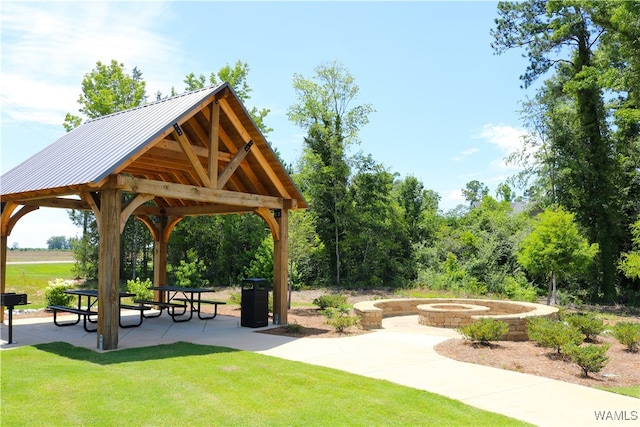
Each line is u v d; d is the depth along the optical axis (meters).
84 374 7.03
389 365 8.19
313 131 32.38
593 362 7.54
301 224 18.72
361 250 33.25
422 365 8.20
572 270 21.48
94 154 10.09
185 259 30.41
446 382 7.12
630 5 20.77
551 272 22.47
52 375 6.96
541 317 11.49
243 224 30.97
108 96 28.56
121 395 6.00
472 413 5.66
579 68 26.84
